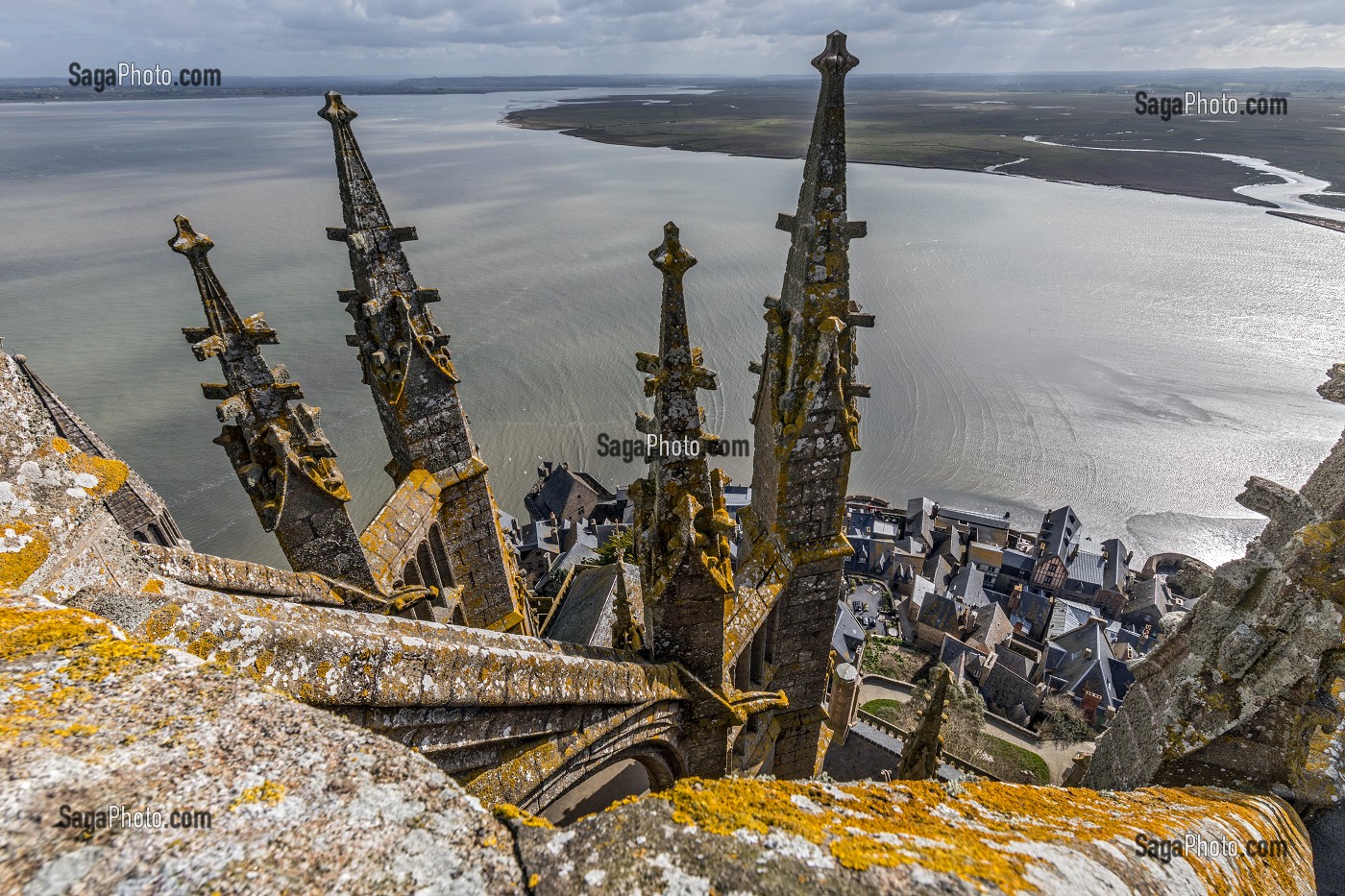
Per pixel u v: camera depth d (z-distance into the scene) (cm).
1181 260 15175
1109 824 402
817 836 302
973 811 372
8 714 278
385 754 304
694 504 1033
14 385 479
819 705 1655
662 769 1291
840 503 1376
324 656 594
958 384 9450
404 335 1388
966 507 7700
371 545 1312
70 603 458
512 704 800
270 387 1091
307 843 253
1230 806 562
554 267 12925
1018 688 5503
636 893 256
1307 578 717
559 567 5994
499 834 281
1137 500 7594
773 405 1303
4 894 205
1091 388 9381
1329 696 719
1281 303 12438
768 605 1320
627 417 8300
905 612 6712
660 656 1134
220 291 1033
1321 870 630
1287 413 8731
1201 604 834
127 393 7769
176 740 284
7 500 437
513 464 7800
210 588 923
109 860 225
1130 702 1056
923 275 13800
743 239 14438
